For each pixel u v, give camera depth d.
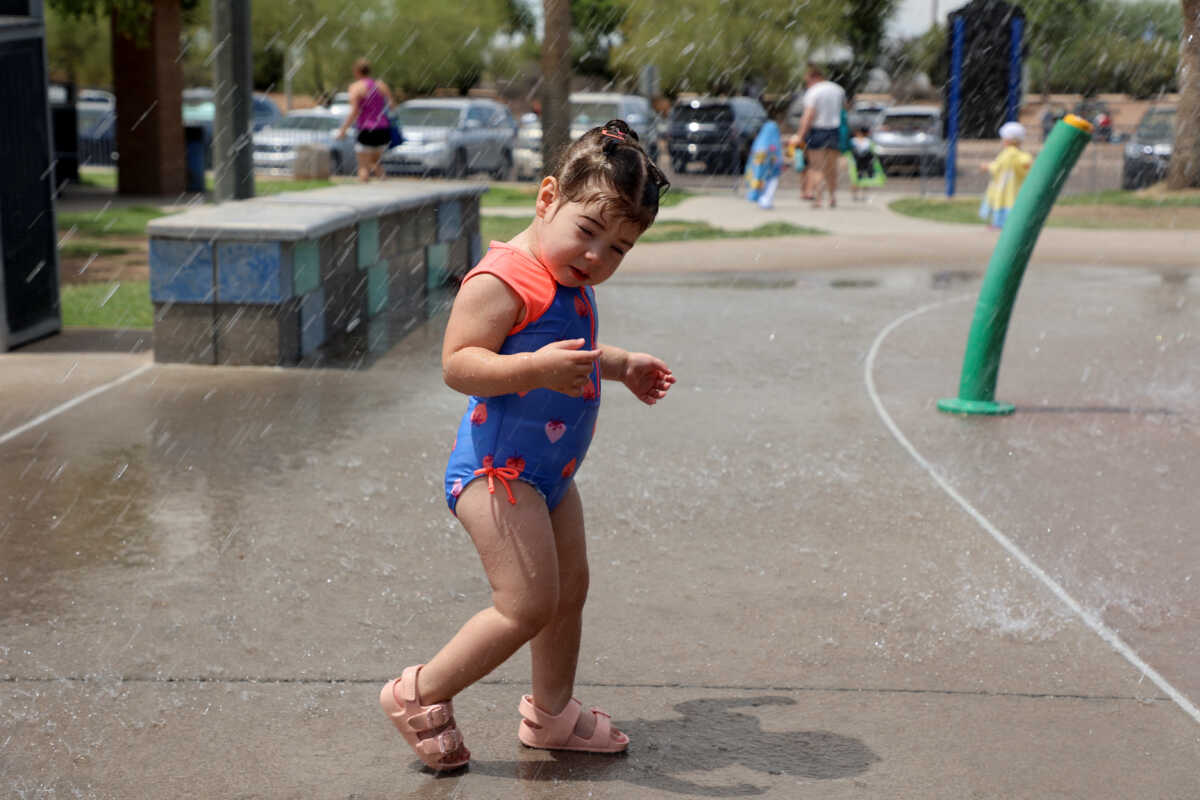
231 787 2.82
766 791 2.84
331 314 8.62
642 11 46.25
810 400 6.98
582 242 2.61
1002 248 6.48
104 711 3.17
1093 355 8.45
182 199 21.14
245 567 4.22
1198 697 3.36
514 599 2.72
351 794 2.80
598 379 2.83
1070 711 3.27
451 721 2.88
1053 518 4.92
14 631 3.65
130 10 20.59
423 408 6.59
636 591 4.08
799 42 45.97
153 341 7.61
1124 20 50.12
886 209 20.50
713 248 14.85
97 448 5.65
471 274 2.68
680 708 3.26
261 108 28.12
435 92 45.91
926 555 4.47
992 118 37.94
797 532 4.71
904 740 3.09
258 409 6.46
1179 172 22.97
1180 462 5.76
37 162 8.20
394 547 4.45
